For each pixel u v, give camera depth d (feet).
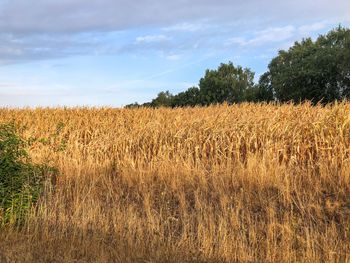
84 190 31.60
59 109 74.38
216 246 22.71
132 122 56.13
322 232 23.54
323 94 163.43
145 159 41.55
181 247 22.86
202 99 250.57
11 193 26.84
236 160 38.29
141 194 31.86
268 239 22.89
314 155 37.99
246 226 25.08
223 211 26.63
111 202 30.35
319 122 38.73
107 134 48.03
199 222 25.09
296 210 26.78
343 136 37.58
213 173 34.06
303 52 195.93
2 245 22.70
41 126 55.42
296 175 31.86
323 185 30.53
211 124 44.60
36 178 30.37
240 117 47.32
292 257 21.15
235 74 259.60
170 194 31.40
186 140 42.27
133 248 22.52
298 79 167.53
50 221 26.13
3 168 27.25
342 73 160.15
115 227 24.91
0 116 65.72
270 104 57.21
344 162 33.40
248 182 31.40
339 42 187.83
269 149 38.11
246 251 22.13
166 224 26.09
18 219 26.17
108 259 21.38
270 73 210.18
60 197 29.78
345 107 41.50
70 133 50.44
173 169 35.63
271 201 28.09
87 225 25.72
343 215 25.54
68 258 21.11
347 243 22.06
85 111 70.38
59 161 38.58
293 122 41.16
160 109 69.67
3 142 28.14
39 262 20.92
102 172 37.29
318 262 20.72
